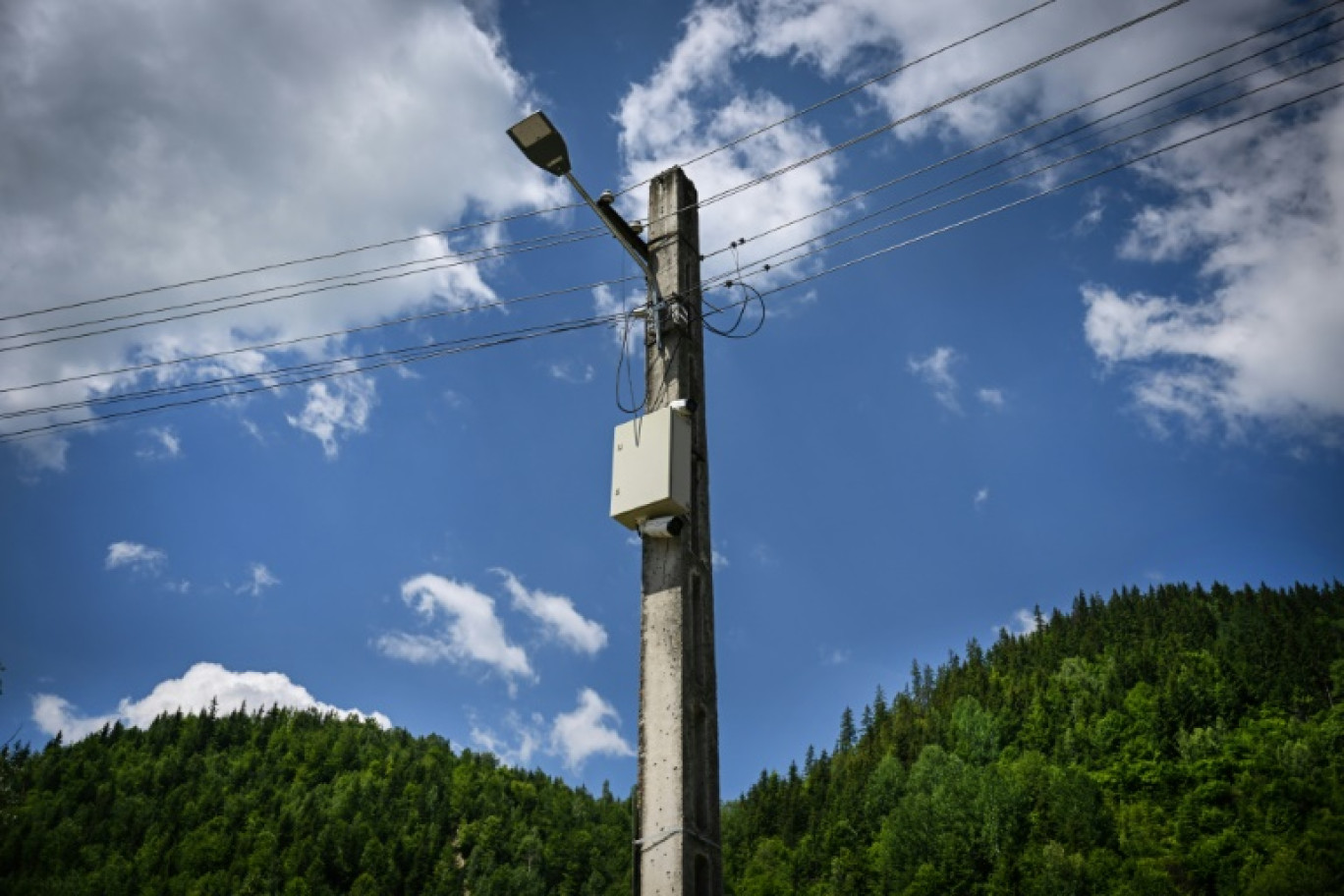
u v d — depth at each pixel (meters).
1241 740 151.12
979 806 143.38
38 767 198.88
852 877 143.12
